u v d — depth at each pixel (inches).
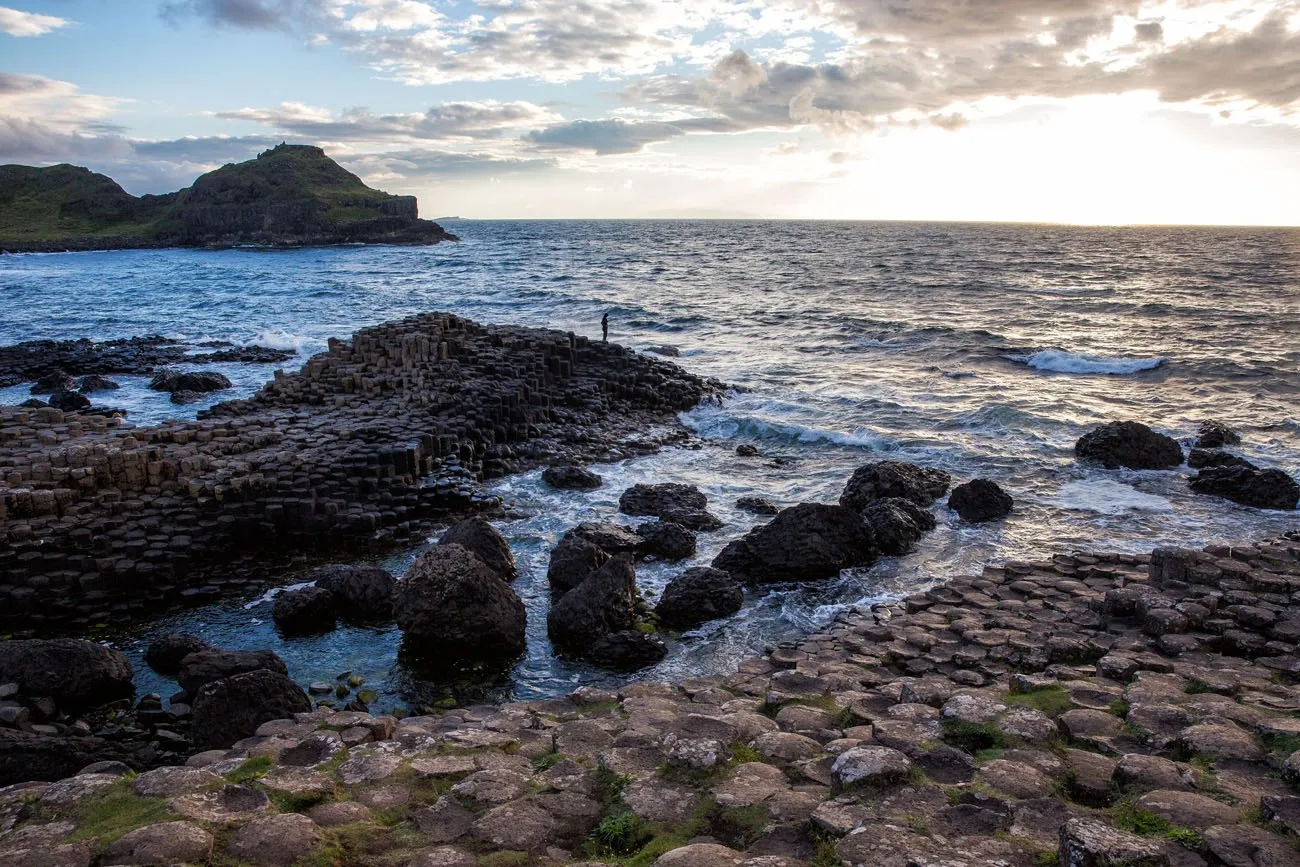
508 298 2970.0
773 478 1064.2
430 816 308.2
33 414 1041.5
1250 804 289.9
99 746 464.8
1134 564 700.7
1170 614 526.6
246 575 759.1
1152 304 2559.1
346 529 828.0
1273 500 906.7
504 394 1219.2
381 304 2839.6
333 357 1445.6
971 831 273.1
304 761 365.1
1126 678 457.1
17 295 3245.6
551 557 749.3
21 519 755.4
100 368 1770.4
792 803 301.0
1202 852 259.9
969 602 636.1
